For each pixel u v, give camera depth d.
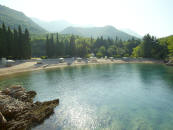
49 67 64.69
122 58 98.81
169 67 62.62
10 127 14.55
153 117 17.64
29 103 20.31
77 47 115.50
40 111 18.11
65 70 57.03
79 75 46.09
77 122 16.59
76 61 86.62
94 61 89.75
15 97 22.03
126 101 23.16
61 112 19.14
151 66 68.12
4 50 65.81
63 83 35.28
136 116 17.97
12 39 70.19
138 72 51.03
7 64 54.59
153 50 93.12
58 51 100.94
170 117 17.58
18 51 72.06
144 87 31.19
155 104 21.70
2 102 17.80
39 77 42.44
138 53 105.50
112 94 26.78
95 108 20.48
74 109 20.08
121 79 39.72
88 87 31.75
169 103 21.92
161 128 15.22
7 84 33.38
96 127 15.55
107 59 98.31
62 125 15.93
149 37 97.94
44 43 144.50
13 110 17.05
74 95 26.25
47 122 16.52
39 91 28.64
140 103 22.20
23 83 34.81
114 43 163.25
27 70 55.12
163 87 30.75
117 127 15.48
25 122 15.73
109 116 18.03
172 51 82.25
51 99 24.25
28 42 79.00
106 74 47.91
